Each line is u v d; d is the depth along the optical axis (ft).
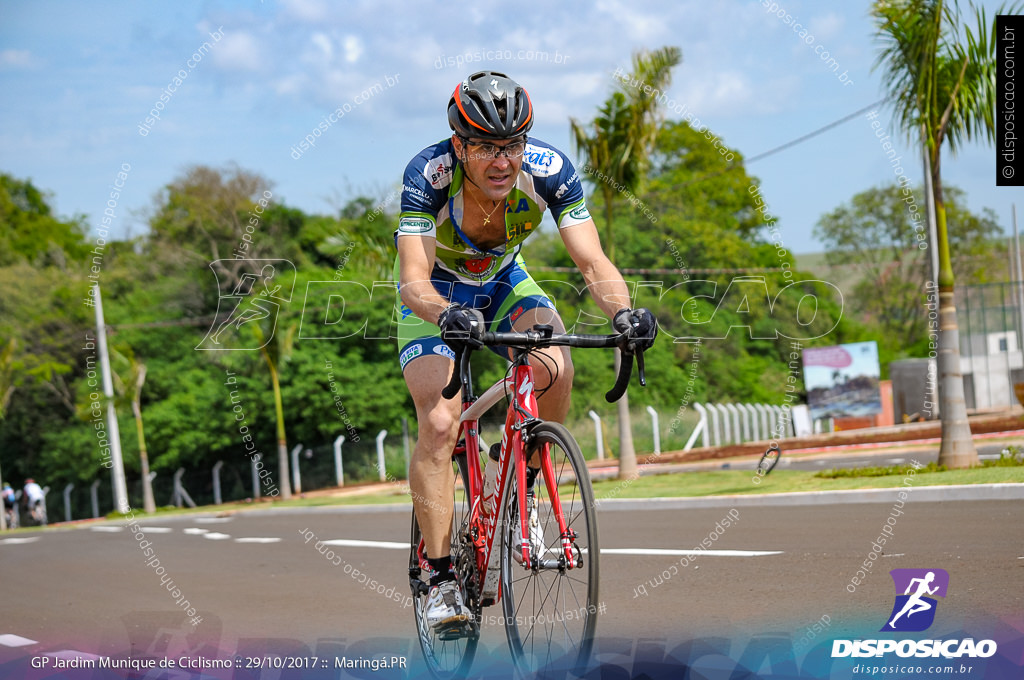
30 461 106.83
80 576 22.57
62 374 105.19
